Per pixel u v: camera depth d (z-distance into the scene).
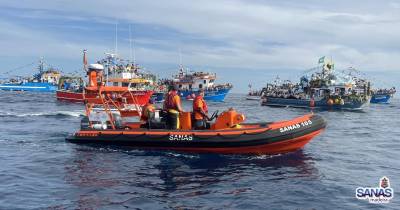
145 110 16.09
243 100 94.50
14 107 42.91
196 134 14.62
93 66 22.77
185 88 71.38
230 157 14.46
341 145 19.02
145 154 14.68
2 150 15.27
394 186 11.22
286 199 9.79
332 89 56.34
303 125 14.89
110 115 16.72
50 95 81.56
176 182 11.12
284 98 59.22
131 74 55.59
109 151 15.12
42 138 18.44
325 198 9.93
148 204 9.23
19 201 9.21
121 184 10.80
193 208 9.05
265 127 14.60
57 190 10.12
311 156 15.30
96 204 9.15
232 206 9.23
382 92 88.31
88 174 11.77
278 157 14.67
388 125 32.78
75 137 16.41
